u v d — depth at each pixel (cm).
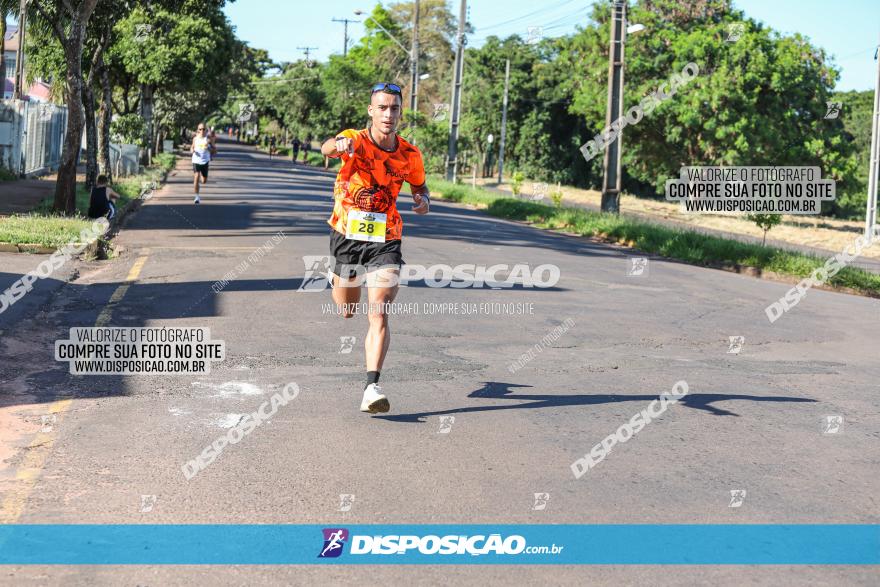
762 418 640
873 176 3294
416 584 358
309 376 704
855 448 572
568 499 459
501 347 860
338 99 8181
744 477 505
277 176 4450
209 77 4306
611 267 1638
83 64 3578
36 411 582
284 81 9562
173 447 520
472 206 3731
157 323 879
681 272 1680
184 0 2814
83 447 513
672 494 472
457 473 491
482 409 630
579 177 7800
